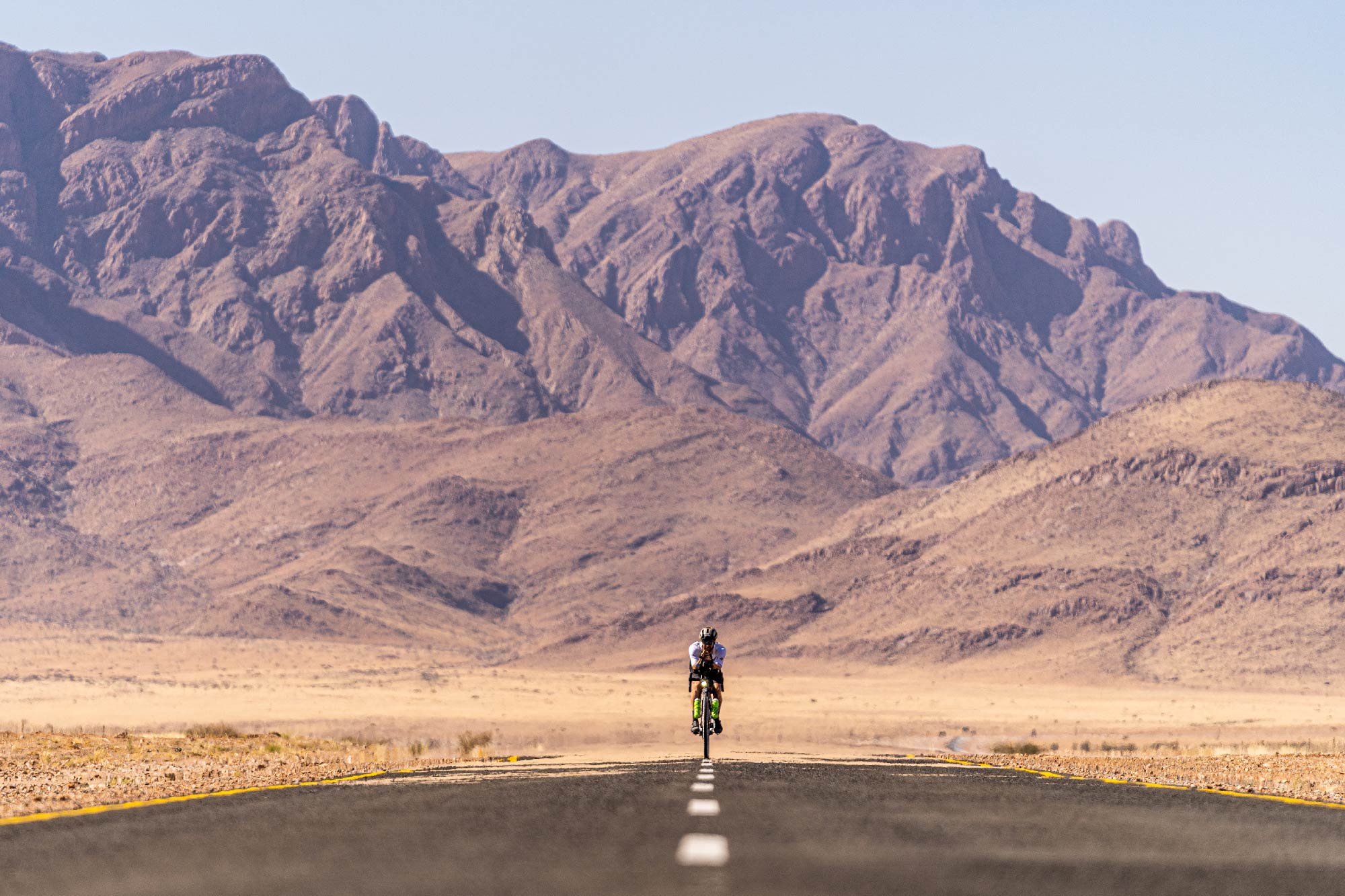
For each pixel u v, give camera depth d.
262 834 17.89
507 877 13.70
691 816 19.36
